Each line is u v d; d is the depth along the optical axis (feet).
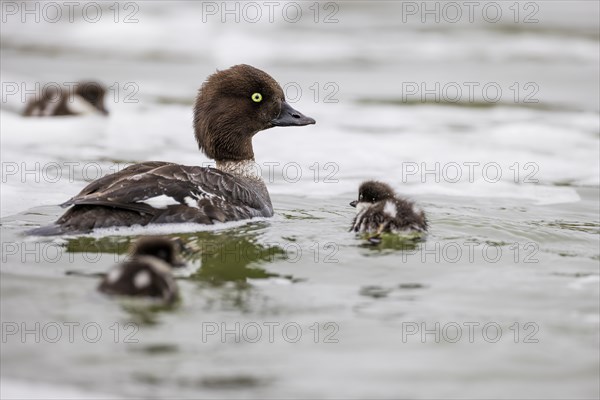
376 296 34.01
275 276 35.83
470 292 34.71
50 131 68.69
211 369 27.96
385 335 30.68
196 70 93.97
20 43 103.60
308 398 26.45
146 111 77.05
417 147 66.64
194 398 26.30
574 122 74.43
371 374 27.96
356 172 59.36
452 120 75.41
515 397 26.73
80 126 70.79
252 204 43.80
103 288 32.96
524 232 43.14
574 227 44.91
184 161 60.70
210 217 40.96
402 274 36.47
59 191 49.93
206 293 33.76
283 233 41.63
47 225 39.45
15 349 28.78
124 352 28.78
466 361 28.94
